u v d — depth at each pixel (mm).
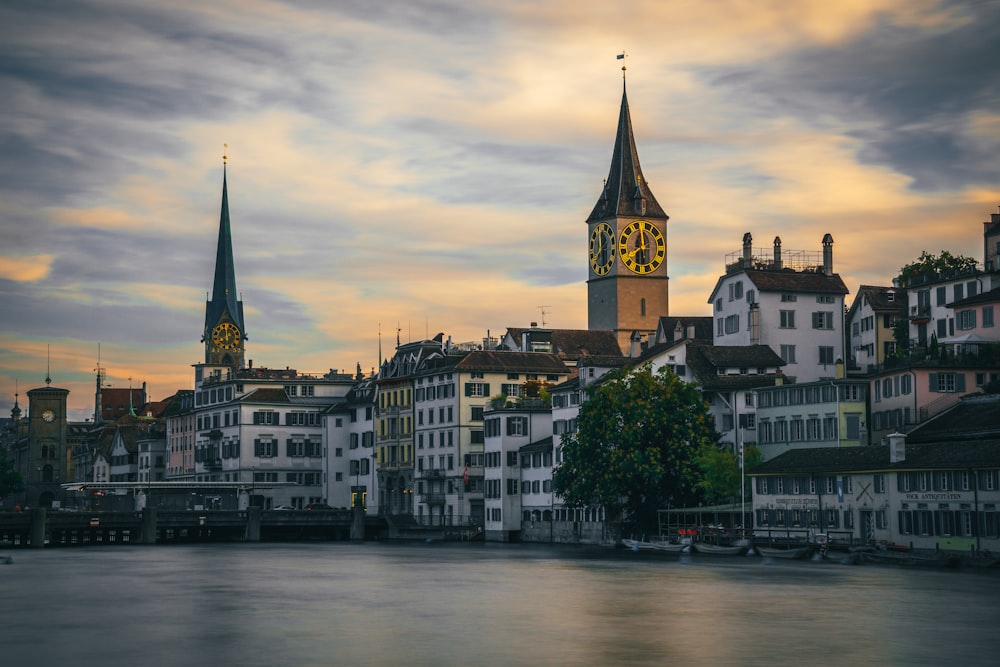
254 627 84750
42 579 118688
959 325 153625
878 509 130000
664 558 141125
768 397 156250
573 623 85688
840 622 85000
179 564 138250
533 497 184625
